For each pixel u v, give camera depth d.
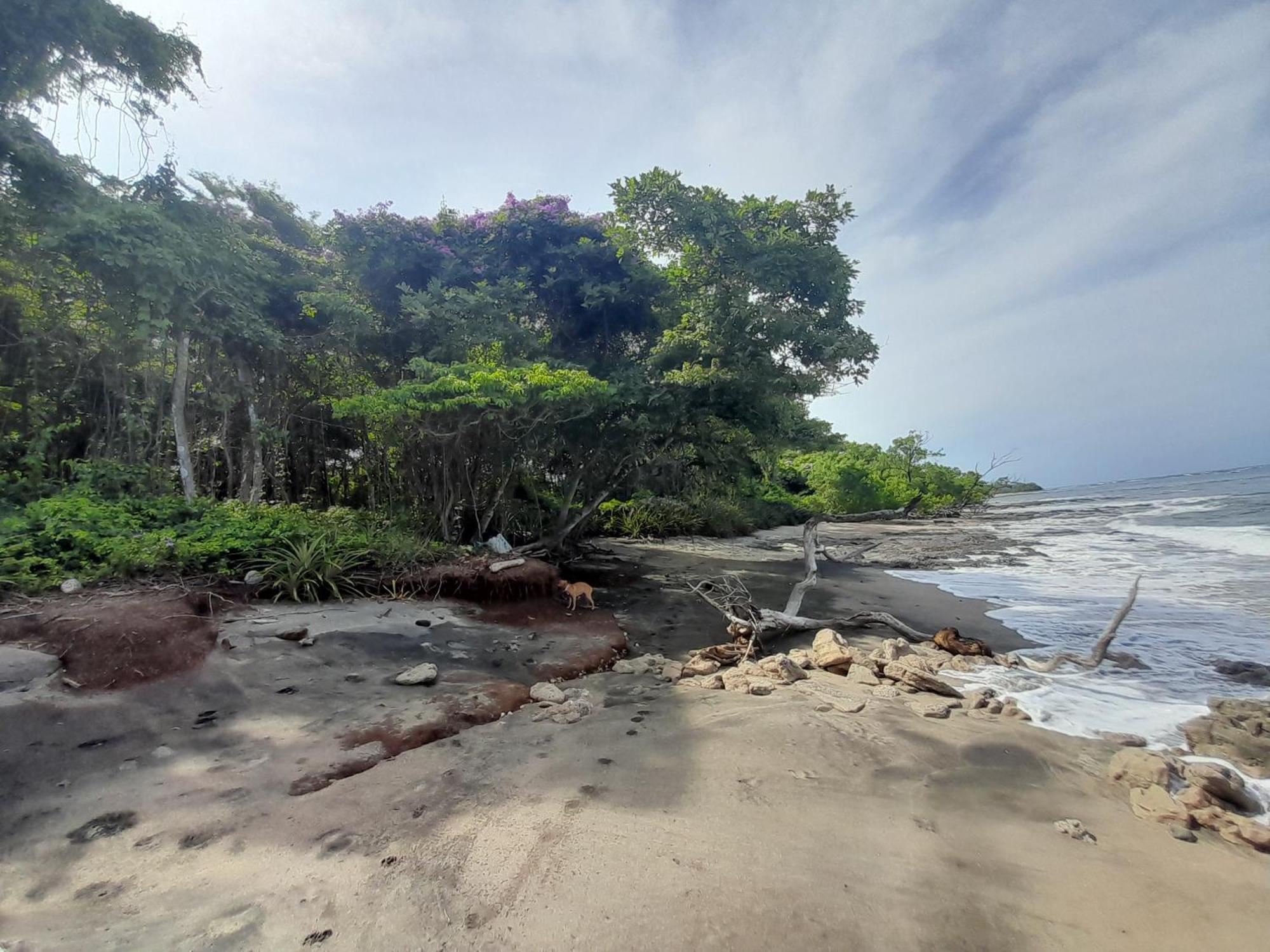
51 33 7.27
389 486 10.59
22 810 2.54
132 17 7.71
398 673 4.61
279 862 2.23
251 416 10.50
